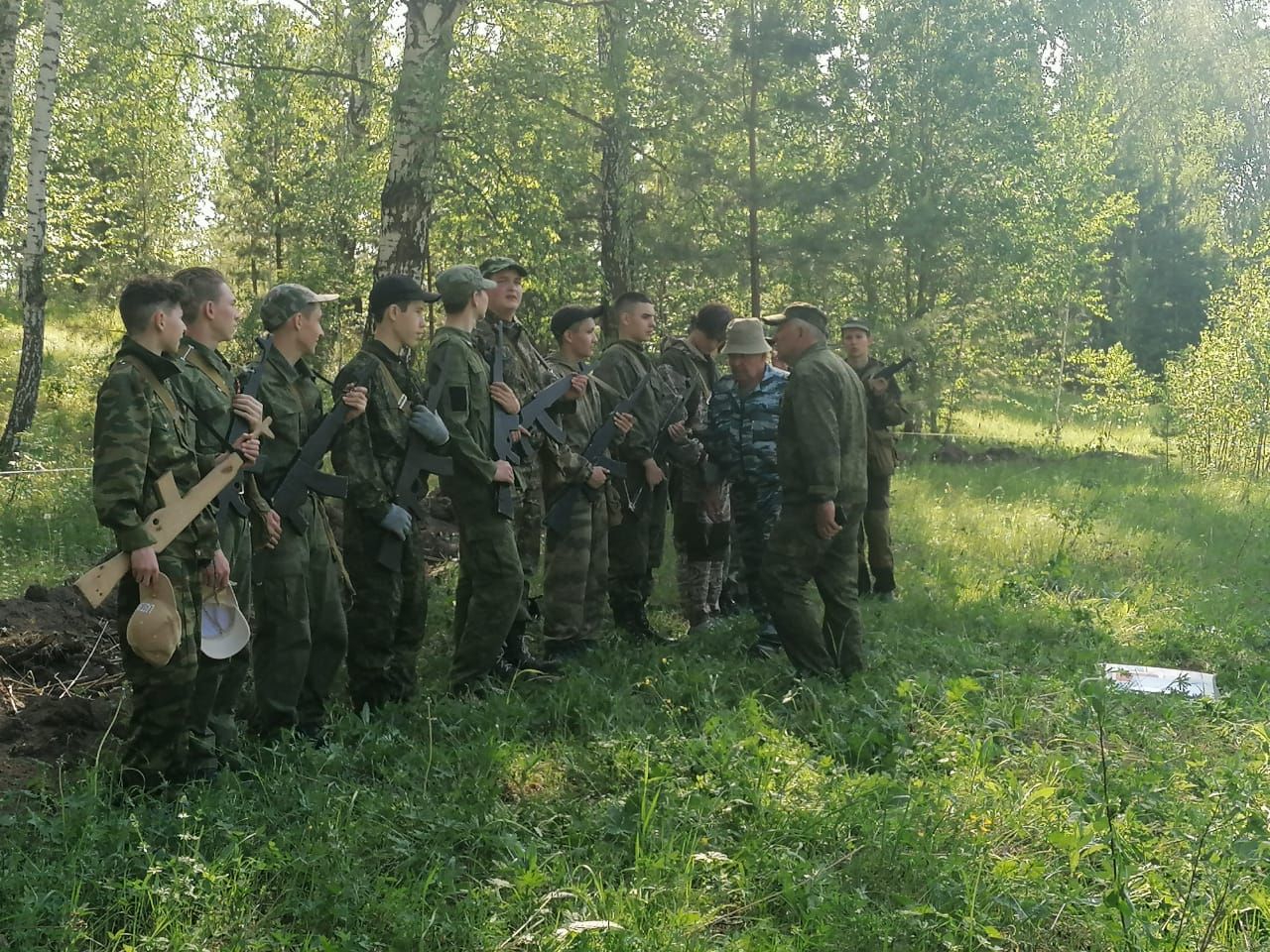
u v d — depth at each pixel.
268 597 5.33
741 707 5.92
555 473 6.99
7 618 6.59
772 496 7.71
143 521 4.46
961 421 26.17
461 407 6.12
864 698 6.21
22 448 12.38
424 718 5.73
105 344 20.19
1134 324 32.03
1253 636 8.23
